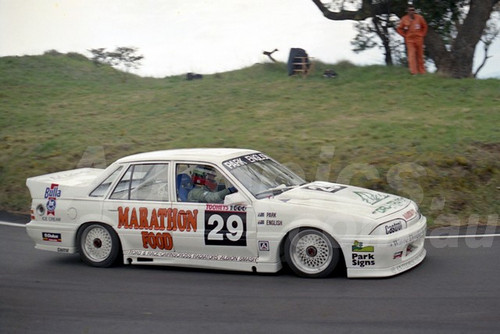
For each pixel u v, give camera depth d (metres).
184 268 10.10
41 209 10.70
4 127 21.17
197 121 20.98
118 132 20.02
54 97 26.25
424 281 8.74
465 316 7.33
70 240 10.47
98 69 33.25
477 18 24.41
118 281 9.52
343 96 22.52
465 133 16.56
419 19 24.14
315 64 27.55
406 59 27.75
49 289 9.25
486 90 21.66
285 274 9.38
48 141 18.94
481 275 8.95
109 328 7.53
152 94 26.05
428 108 20.06
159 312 8.02
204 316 7.78
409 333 6.89
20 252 11.45
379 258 8.72
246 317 7.66
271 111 21.39
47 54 35.25
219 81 27.66
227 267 9.46
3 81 28.38
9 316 8.11
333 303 7.98
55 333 7.46
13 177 16.52
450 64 24.95
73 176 11.42
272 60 29.31
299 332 7.09
